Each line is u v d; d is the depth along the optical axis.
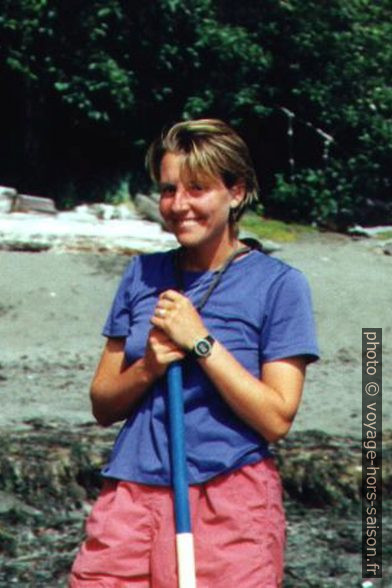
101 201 17.39
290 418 4.36
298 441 9.14
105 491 4.44
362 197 18.00
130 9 17.09
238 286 4.44
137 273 4.60
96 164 17.56
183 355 4.30
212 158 4.35
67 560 7.73
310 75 18.11
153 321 4.31
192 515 4.28
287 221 17.50
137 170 17.67
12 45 16.72
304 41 17.75
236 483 4.30
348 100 18.11
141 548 4.29
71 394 10.59
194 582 4.16
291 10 17.77
